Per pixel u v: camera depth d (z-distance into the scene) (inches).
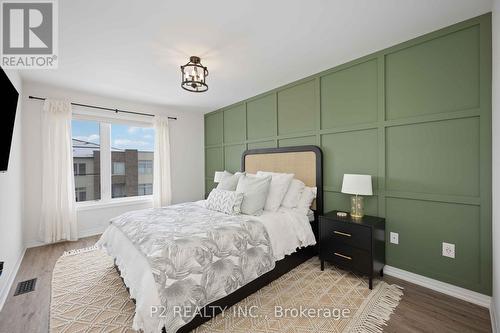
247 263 74.2
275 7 67.3
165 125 176.7
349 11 69.5
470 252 73.7
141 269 60.1
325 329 62.2
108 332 62.3
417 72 84.3
